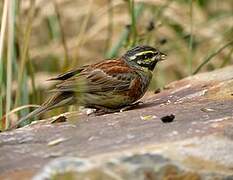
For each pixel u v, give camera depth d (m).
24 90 13.76
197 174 7.99
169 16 16.64
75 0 18.39
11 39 12.92
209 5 18.16
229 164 8.10
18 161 8.57
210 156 8.12
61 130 9.77
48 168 7.81
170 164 7.96
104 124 9.88
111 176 7.81
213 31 16.75
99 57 17.34
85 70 11.88
